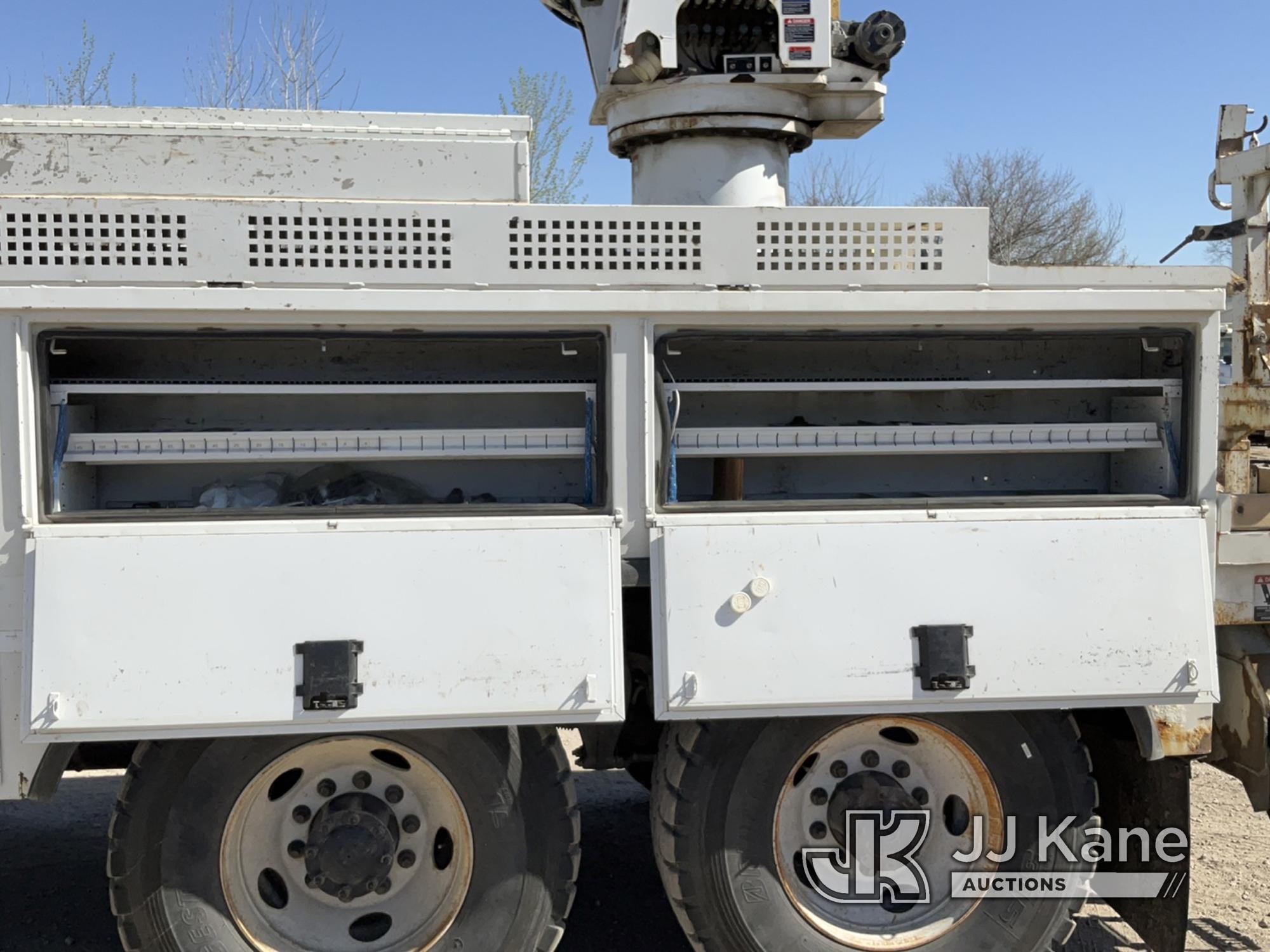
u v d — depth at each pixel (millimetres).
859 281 2543
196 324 2422
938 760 2783
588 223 2482
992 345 2924
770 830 2629
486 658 2395
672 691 2432
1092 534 2568
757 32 3104
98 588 2318
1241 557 2834
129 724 2305
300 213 2416
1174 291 2586
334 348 2768
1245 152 4059
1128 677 2541
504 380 2803
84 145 2430
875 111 3213
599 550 2449
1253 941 3225
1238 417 3754
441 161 2533
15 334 2352
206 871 2502
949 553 2523
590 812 4398
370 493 2729
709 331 2551
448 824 2648
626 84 3098
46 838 4078
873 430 2668
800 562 2486
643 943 3283
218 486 2699
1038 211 20578
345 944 2633
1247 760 2943
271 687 2336
